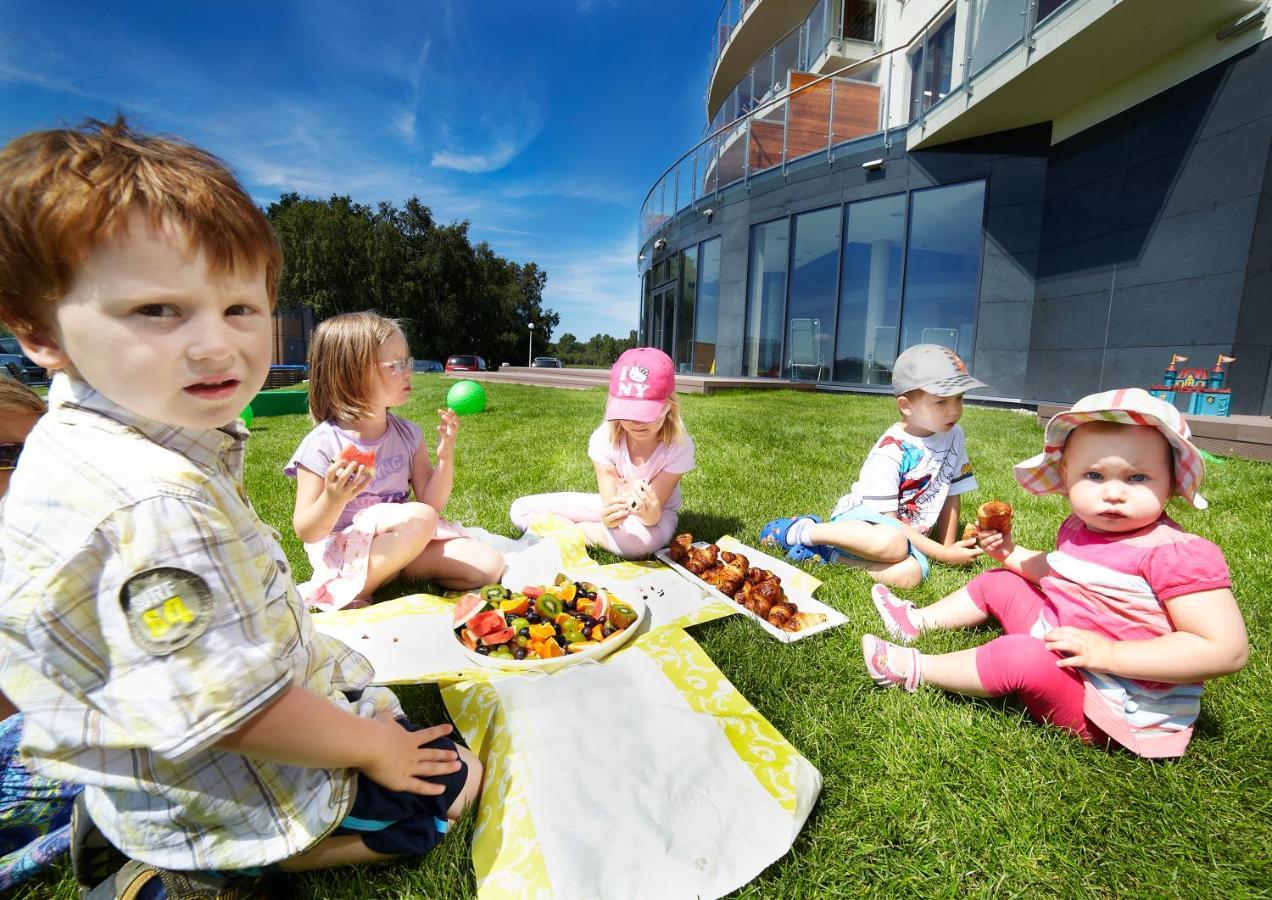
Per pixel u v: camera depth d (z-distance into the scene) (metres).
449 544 2.61
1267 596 2.40
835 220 12.27
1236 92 7.09
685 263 16.08
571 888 1.17
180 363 0.89
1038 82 8.63
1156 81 8.06
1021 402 10.23
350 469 2.20
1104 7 7.16
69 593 0.85
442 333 49.50
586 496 3.31
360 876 1.23
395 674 1.86
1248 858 1.30
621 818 1.30
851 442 6.03
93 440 0.91
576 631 1.99
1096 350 9.01
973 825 1.38
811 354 12.89
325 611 2.30
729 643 2.09
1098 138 8.96
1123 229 8.58
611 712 1.61
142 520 0.87
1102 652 1.52
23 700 0.89
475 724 1.60
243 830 1.05
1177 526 1.60
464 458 5.36
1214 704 1.74
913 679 1.83
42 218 0.79
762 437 6.27
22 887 1.25
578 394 12.66
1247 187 7.00
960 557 2.84
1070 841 1.35
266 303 1.03
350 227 44.94
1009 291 10.40
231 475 1.18
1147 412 1.51
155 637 0.87
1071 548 1.75
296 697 1.03
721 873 1.22
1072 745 1.61
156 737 0.87
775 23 17.31
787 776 1.43
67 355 0.89
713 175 14.77
